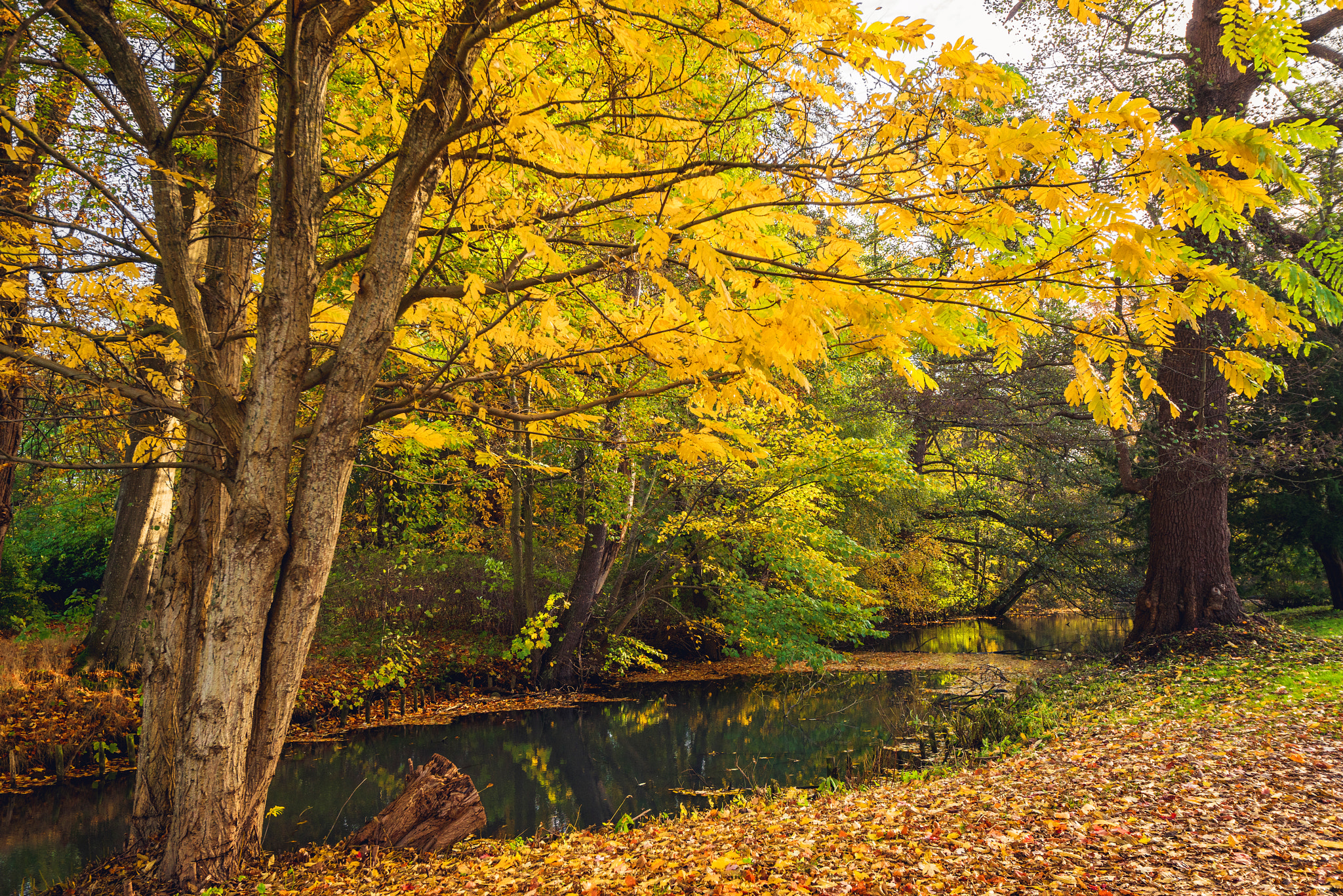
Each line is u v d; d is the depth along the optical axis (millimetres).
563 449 12344
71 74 4441
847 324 2951
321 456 4680
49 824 7074
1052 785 5836
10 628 13375
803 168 2842
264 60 5672
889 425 18828
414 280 6582
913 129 2633
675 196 3102
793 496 14875
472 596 16047
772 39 2846
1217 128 2143
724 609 16422
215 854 4469
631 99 3213
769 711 12672
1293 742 6164
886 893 4000
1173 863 4090
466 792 5973
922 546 24359
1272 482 15758
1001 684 13172
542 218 4133
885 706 12352
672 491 15938
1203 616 11625
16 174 6086
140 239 5520
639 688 15008
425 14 3908
